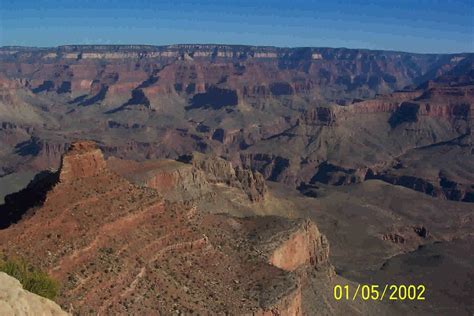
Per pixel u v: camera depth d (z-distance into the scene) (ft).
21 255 191.62
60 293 183.62
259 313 223.10
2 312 126.00
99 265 202.49
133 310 198.08
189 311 209.77
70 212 217.97
